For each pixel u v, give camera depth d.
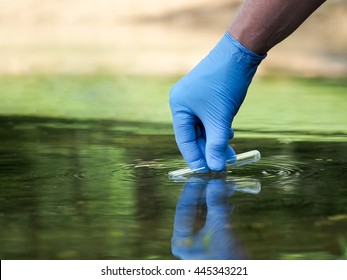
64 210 4.27
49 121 7.53
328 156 5.71
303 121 7.31
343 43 13.48
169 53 12.97
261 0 4.72
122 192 4.67
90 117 7.74
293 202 4.40
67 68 11.72
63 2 18.25
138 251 3.57
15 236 3.81
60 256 3.52
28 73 11.32
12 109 8.34
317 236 3.75
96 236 3.81
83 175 5.16
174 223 4.01
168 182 4.96
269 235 3.78
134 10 17.59
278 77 10.61
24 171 5.29
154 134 6.75
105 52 13.35
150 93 9.32
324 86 9.74
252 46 4.87
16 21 17.12
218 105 5.05
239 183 4.91
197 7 17.16
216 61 5.03
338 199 4.45
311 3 4.58
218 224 3.97
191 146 5.18
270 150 5.97
